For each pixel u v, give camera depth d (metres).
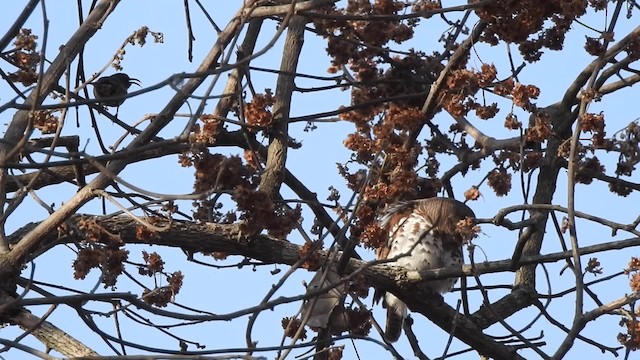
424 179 13.87
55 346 9.68
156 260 10.96
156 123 9.83
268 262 11.50
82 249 10.05
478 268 11.19
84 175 12.18
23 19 7.45
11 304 8.12
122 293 8.30
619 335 10.65
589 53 12.20
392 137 10.88
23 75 10.74
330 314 10.60
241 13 9.66
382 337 11.37
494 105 11.57
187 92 9.59
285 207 11.05
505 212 10.58
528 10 10.87
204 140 10.03
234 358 7.40
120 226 11.03
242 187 10.24
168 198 7.78
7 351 7.82
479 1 10.52
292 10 7.68
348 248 10.66
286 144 11.42
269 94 11.28
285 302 8.11
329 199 11.20
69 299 8.28
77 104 7.77
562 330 12.32
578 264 10.31
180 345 10.93
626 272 10.69
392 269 11.76
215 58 9.70
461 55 11.38
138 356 7.43
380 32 12.43
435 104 11.57
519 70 11.88
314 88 12.43
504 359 12.34
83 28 10.39
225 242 11.37
